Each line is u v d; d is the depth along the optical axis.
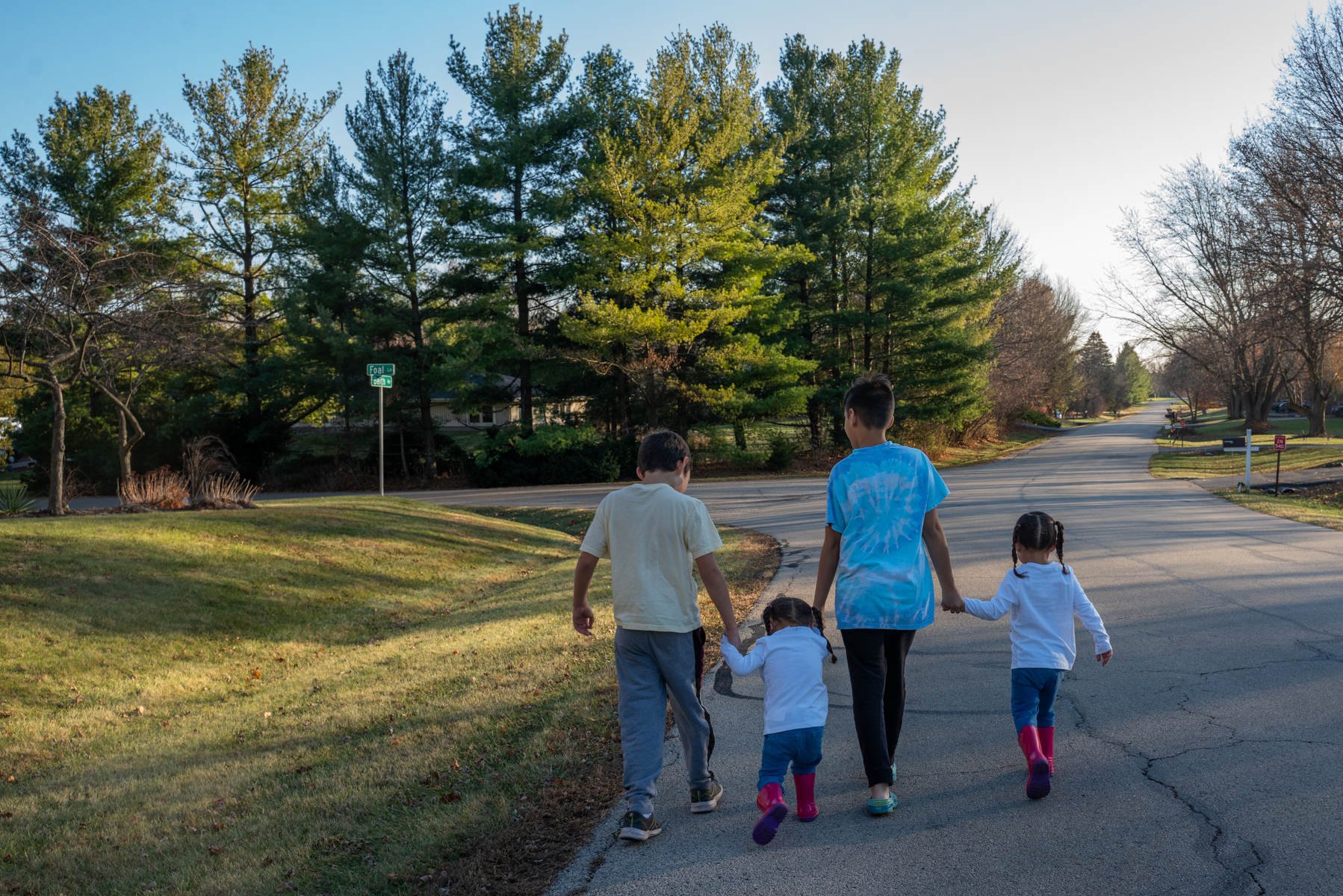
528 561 14.19
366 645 8.76
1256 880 3.33
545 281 35.81
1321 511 19.22
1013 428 79.88
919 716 5.56
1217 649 6.98
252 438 35.06
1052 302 77.12
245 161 35.78
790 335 40.12
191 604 9.14
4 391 34.06
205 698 6.98
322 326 32.94
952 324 40.25
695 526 3.98
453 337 36.50
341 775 4.85
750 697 6.19
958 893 3.32
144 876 3.80
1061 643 4.24
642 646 4.02
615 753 4.93
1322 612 8.34
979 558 12.48
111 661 7.49
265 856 3.89
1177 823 3.85
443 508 17.81
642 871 3.59
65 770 5.30
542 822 4.13
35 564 9.17
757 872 3.55
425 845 3.91
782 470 37.47
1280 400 89.88
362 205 33.91
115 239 15.69
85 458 35.62
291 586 10.39
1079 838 3.75
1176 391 94.00
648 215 32.66
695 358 35.06
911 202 39.94
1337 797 4.05
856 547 3.98
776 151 35.38
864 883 3.42
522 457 34.50
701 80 33.59
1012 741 5.02
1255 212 26.58
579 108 34.69
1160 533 15.12
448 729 5.52
